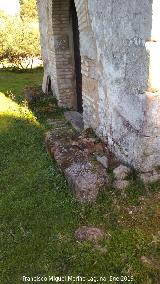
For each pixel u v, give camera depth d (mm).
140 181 3602
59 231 3240
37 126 6191
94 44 4441
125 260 2801
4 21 14508
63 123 6258
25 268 2887
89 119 5105
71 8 6555
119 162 4039
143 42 3227
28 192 3979
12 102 8055
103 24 4031
